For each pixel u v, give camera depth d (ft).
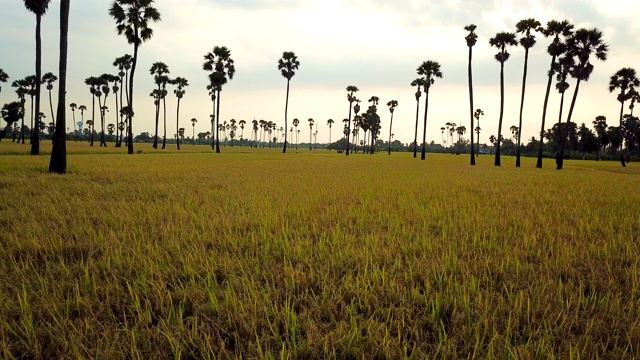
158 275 11.46
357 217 21.66
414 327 8.46
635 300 10.12
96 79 219.00
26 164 54.75
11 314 9.12
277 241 15.55
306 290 10.26
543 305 9.53
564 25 97.81
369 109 298.97
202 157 111.45
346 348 7.78
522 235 17.54
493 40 112.37
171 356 7.73
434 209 23.99
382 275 11.37
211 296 9.64
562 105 111.14
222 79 166.61
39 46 84.53
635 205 27.22
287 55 193.16
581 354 7.47
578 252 14.64
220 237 16.14
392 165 93.35
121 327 8.75
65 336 8.18
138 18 103.60
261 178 46.39
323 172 59.98
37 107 85.10
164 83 215.51
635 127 280.31
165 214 21.70
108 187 34.19
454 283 11.00
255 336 8.13
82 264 12.22
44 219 19.81
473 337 8.12
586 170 97.71
